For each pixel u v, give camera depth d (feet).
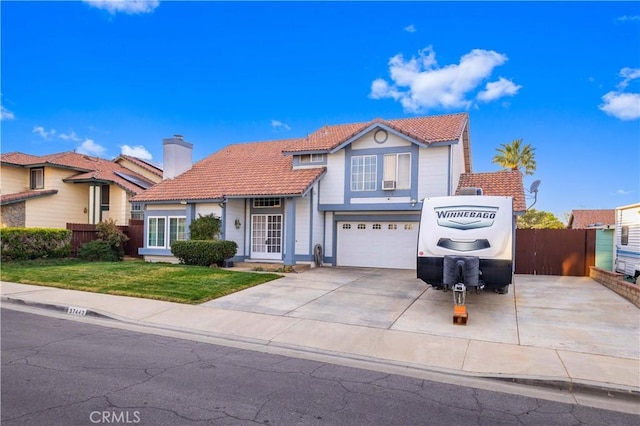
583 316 31.68
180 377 19.06
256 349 24.62
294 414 15.51
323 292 40.06
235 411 15.56
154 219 65.51
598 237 53.93
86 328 28.07
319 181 61.36
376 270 56.34
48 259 59.93
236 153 76.95
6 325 28.17
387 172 57.67
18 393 16.58
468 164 72.64
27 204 77.66
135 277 45.11
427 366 21.85
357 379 19.74
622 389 18.43
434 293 40.04
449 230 33.09
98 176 82.28
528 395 18.42
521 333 27.30
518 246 56.54
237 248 61.31
